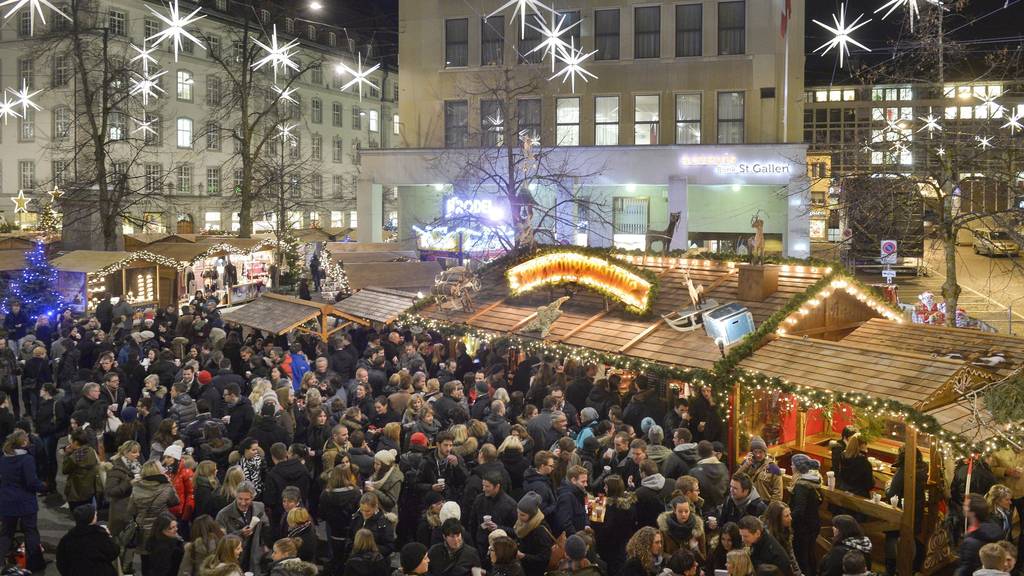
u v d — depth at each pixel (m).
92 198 41.94
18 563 11.31
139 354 17.91
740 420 13.12
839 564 8.43
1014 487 11.12
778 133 41.09
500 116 42.53
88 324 20.88
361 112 89.12
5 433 13.95
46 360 17.97
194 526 9.13
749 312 14.02
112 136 63.09
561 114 43.03
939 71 21.08
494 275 20.98
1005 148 19.94
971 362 11.91
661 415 14.19
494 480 9.77
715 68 41.31
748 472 11.06
